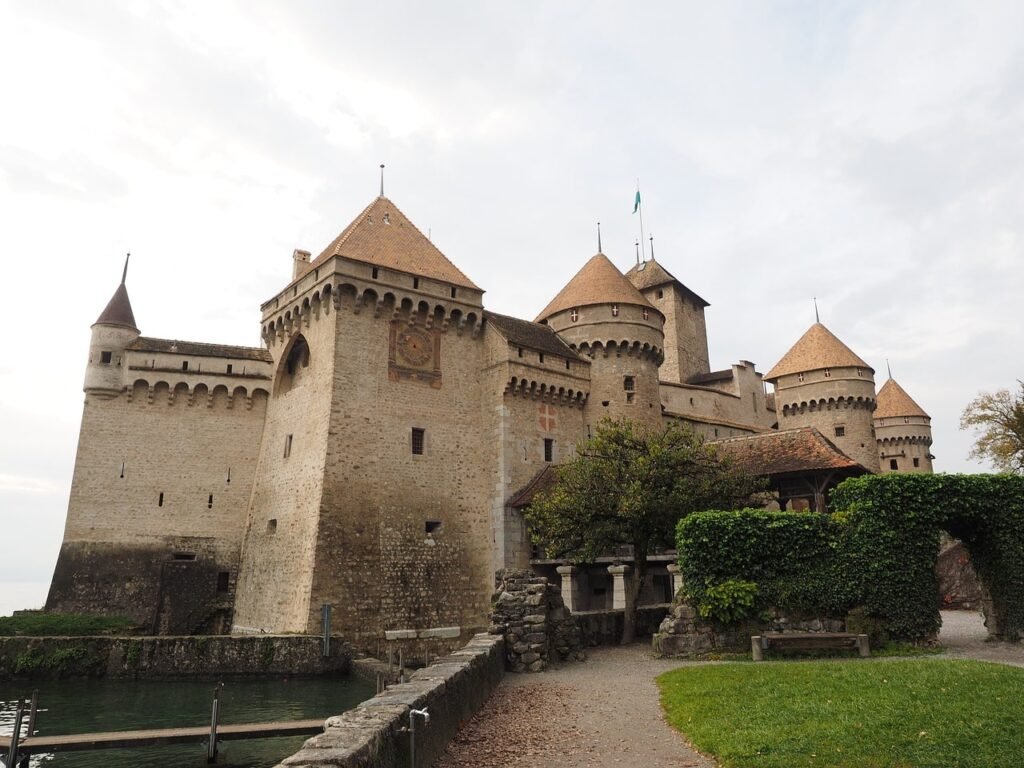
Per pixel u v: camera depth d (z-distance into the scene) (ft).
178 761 63.57
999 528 66.03
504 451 126.93
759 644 59.88
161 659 98.63
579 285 156.35
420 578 115.44
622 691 49.75
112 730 73.00
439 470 123.75
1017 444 168.66
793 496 112.16
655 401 149.07
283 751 66.64
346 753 20.74
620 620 82.23
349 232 128.77
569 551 93.50
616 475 87.61
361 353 119.14
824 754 30.17
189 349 135.33
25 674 98.58
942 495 65.77
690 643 65.36
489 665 50.26
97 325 132.57
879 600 63.31
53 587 119.34
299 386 125.29
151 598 123.24
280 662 97.81
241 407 136.36
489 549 123.85
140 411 130.93
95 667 98.89
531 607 62.64
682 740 35.83
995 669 42.98
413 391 124.26
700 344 238.48
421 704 30.25
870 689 40.57
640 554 85.46
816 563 65.21
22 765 59.88
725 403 191.83
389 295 123.44
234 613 125.90
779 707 38.55
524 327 146.92
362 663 97.25
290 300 130.31
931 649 61.41
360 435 115.34
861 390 189.88
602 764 31.78
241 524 131.75
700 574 66.69
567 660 65.57
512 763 32.19
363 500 112.88
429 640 112.98
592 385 145.69
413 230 140.97
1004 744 29.68
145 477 128.36
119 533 124.98
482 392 134.00
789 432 118.83
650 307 152.66
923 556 64.54
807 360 195.83
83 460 126.21
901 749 30.01
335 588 105.60
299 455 119.24
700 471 89.97
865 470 108.78
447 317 130.93
